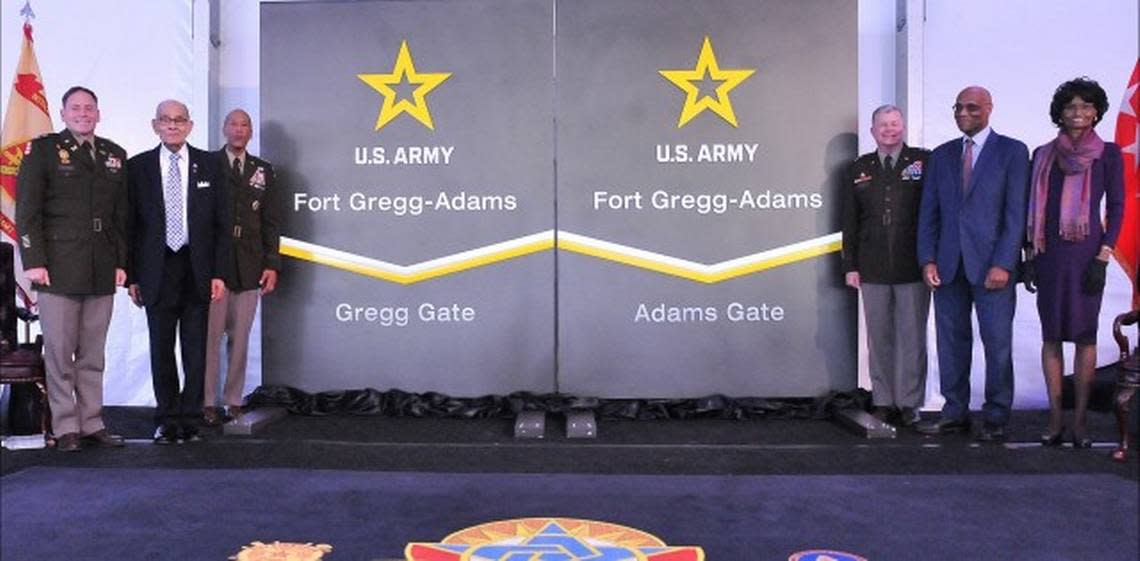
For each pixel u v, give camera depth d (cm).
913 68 463
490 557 233
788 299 460
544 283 463
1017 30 461
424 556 234
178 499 295
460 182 464
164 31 478
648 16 457
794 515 277
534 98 461
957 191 402
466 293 465
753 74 457
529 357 464
